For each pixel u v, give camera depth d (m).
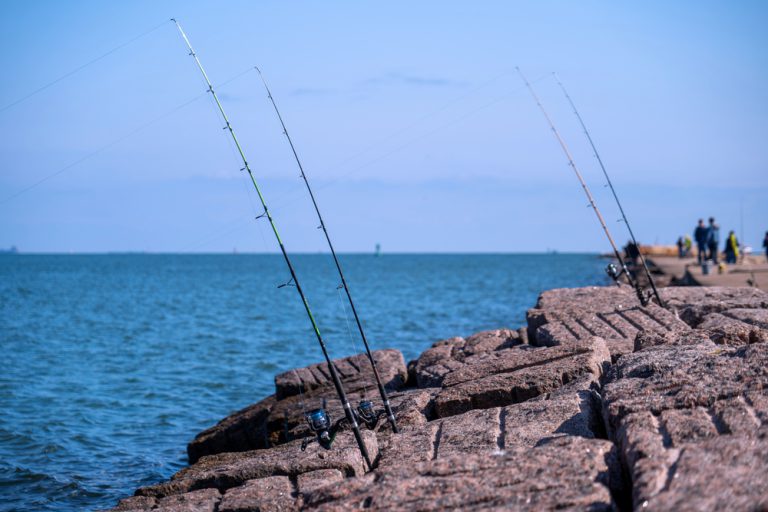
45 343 38.66
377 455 9.62
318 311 54.94
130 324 48.47
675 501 5.87
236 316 52.91
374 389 15.74
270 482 8.65
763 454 6.39
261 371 28.70
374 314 50.38
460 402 11.46
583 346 12.50
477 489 6.84
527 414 9.47
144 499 9.23
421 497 6.88
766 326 13.76
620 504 6.96
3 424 19.66
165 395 24.02
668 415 7.62
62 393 24.36
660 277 43.31
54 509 13.29
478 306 54.41
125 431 19.17
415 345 34.06
